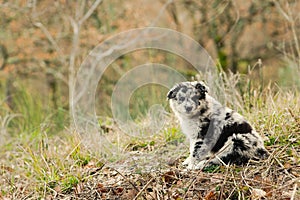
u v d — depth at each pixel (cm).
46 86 2002
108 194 813
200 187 780
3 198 891
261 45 1869
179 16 1925
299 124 927
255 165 821
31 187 924
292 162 822
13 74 1983
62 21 2009
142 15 1975
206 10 1877
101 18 1989
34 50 1992
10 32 1975
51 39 1898
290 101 1053
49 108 1492
